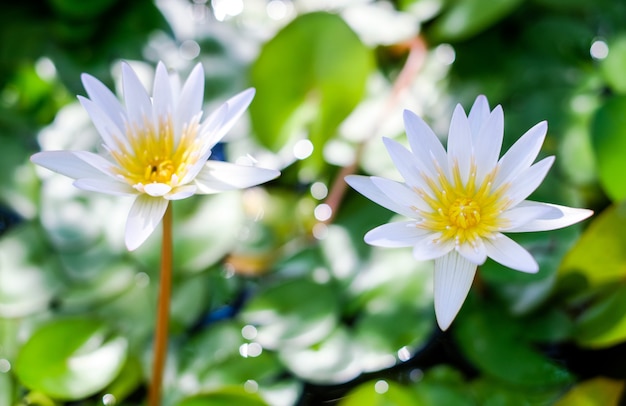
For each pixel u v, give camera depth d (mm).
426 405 956
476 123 912
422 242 896
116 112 913
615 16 1101
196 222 1017
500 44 1102
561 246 999
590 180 1023
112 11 1124
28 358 967
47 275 1005
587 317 979
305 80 1049
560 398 959
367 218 1027
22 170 1042
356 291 1000
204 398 950
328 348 977
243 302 1006
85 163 906
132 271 1009
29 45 1112
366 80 1050
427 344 986
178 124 917
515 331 984
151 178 908
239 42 1103
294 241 1025
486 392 965
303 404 969
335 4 1120
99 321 987
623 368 972
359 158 1046
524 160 907
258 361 977
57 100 1083
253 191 1048
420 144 912
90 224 1020
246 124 1065
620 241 967
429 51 1096
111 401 967
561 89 1069
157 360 951
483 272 996
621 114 1011
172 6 1129
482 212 908
